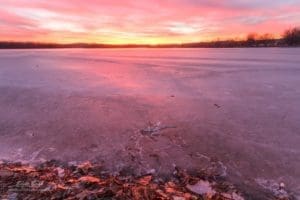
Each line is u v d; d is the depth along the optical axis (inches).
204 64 605.0
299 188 105.3
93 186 94.9
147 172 118.0
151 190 95.4
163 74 431.5
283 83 326.6
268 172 117.8
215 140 152.9
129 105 227.3
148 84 334.6
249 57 835.4
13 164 120.9
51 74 423.8
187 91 289.0
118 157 132.8
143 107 221.0
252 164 125.1
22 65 581.9
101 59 816.3
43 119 190.7
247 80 357.1
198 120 187.5
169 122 183.6
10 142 150.4
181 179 111.8
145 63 655.1
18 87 300.7
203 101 242.1
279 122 181.8
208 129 169.6
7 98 250.1
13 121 185.9
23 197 82.5
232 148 142.5
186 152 138.3
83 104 230.8
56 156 133.6
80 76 402.3
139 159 130.6
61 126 176.9
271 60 682.2
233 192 101.1
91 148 143.4
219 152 138.0
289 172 117.5
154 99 249.1
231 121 185.0
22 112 207.0
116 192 90.1
